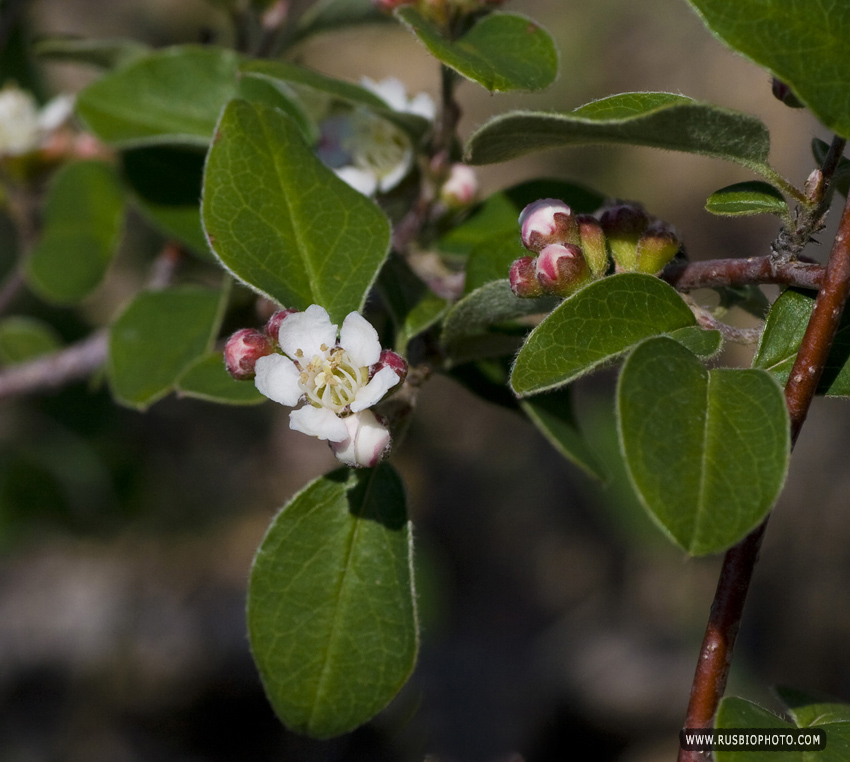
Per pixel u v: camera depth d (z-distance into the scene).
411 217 0.25
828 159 0.21
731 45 0.21
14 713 0.47
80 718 0.47
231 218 0.22
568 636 0.54
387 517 0.23
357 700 0.22
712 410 0.20
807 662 0.51
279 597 0.22
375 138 0.25
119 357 0.26
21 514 0.44
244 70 0.24
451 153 0.25
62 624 0.50
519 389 0.21
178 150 0.27
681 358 0.21
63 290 0.29
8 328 0.34
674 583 0.55
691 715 0.21
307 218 0.23
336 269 0.22
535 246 0.22
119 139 0.26
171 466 0.55
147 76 0.26
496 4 0.24
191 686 0.48
